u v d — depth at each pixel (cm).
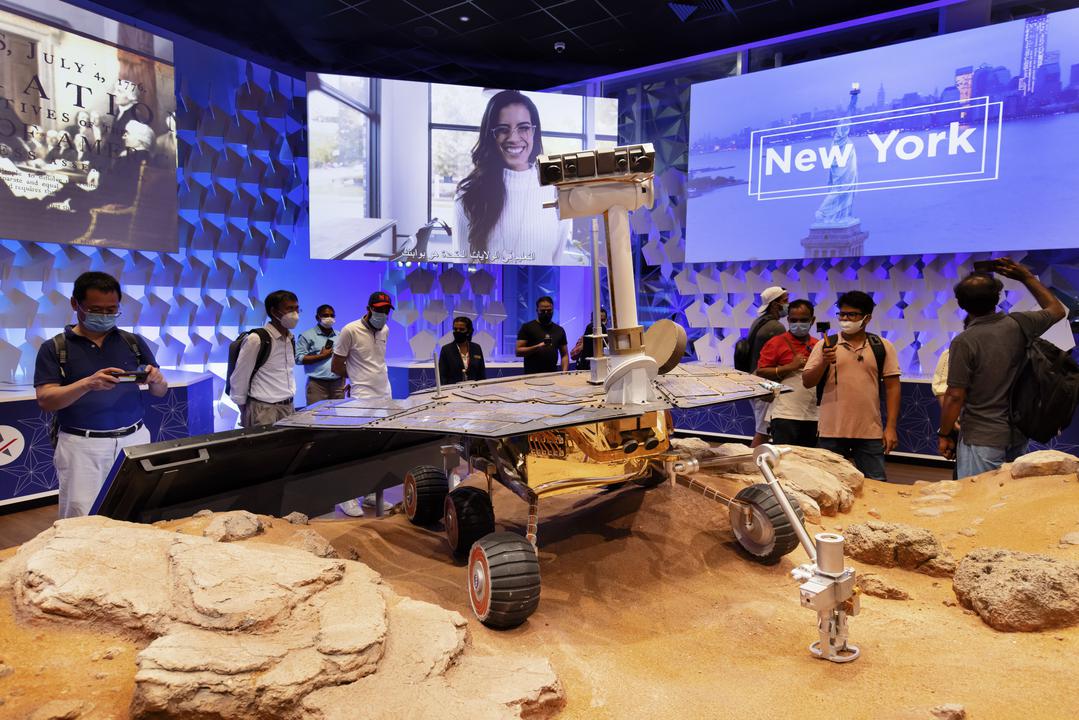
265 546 264
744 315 899
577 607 294
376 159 909
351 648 189
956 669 220
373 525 412
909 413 730
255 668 180
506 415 271
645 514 384
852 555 340
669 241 962
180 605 206
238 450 341
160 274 784
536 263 985
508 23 837
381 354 598
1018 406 402
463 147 941
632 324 290
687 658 249
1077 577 254
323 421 314
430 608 229
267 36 878
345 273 973
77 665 197
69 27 671
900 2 769
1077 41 661
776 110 834
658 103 971
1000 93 701
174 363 809
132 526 265
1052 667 217
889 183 769
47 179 659
